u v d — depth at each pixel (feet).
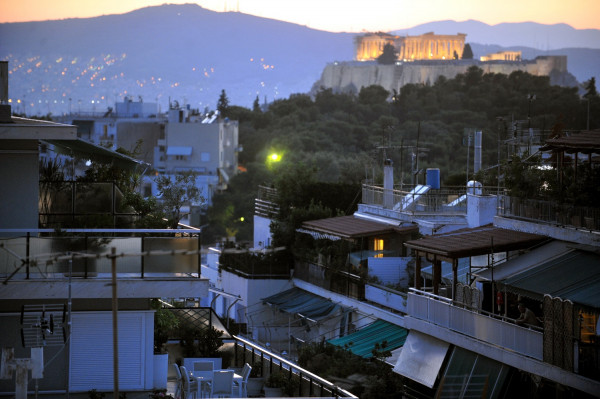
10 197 101.19
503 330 128.16
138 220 114.42
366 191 268.21
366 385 166.81
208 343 123.24
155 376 104.06
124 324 100.99
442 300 150.82
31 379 98.53
